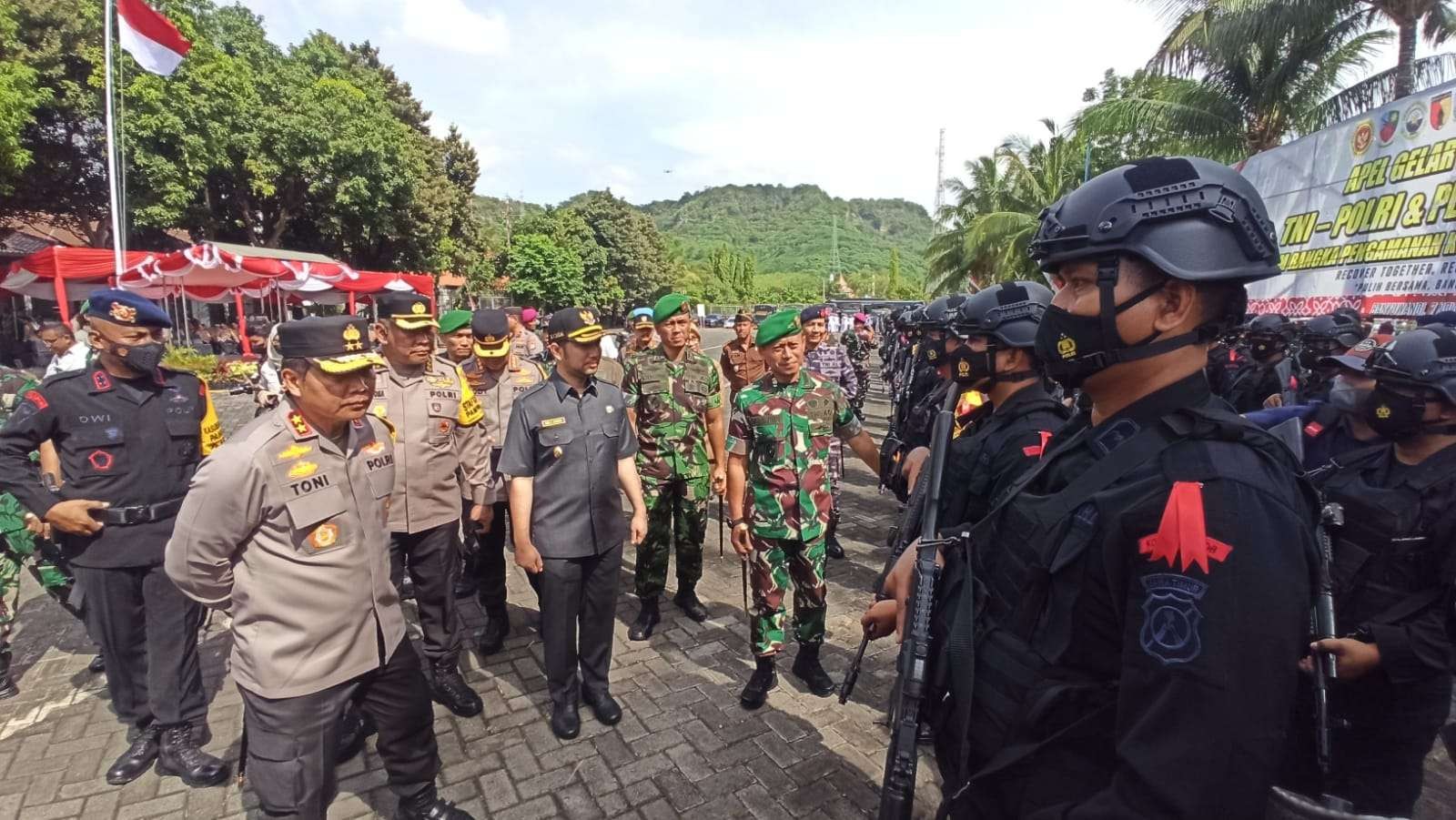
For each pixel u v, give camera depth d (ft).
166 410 9.50
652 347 14.73
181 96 63.00
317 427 6.87
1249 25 30.22
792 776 9.34
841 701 5.84
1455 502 6.23
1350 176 16.11
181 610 9.40
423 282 59.06
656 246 183.83
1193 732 2.62
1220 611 2.67
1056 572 3.35
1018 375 5.91
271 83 69.92
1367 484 7.02
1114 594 3.07
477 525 12.52
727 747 9.98
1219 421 3.08
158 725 9.61
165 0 61.21
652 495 13.52
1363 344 13.26
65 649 13.25
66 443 8.95
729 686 11.64
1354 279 15.99
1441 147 14.02
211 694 11.52
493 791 9.10
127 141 61.00
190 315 72.08
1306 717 3.97
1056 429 5.47
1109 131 37.24
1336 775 6.65
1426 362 6.44
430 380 11.18
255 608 6.58
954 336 6.22
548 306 133.59
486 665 12.57
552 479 9.96
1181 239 3.12
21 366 54.34
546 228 144.97
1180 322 3.22
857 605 14.75
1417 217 14.46
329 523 6.79
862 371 38.52
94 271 42.50
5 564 11.37
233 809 8.86
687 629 13.92
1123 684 2.90
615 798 8.96
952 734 3.99
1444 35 27.71
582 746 10.03
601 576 10.40
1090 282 3.39
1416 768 6.35
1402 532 6.45
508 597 15.79
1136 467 3.18
